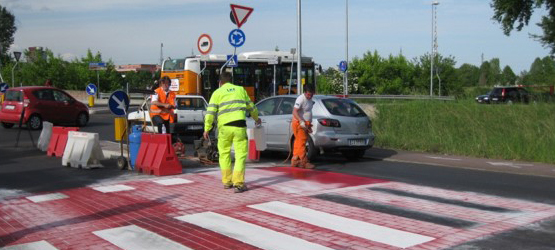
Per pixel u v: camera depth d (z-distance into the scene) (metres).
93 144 10.84
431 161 12.10
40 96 20.67
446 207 7.12
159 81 12.28
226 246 5.35
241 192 8.12
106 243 5.51
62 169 10.84
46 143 13.91
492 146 13.15
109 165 11.27
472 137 14.34
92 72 56.56
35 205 7.39
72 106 21.62
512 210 6.96
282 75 27.91
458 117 16.23
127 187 8.66
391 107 17.91
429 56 52.69
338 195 7.92
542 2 25.88
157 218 6.54
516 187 8.79
